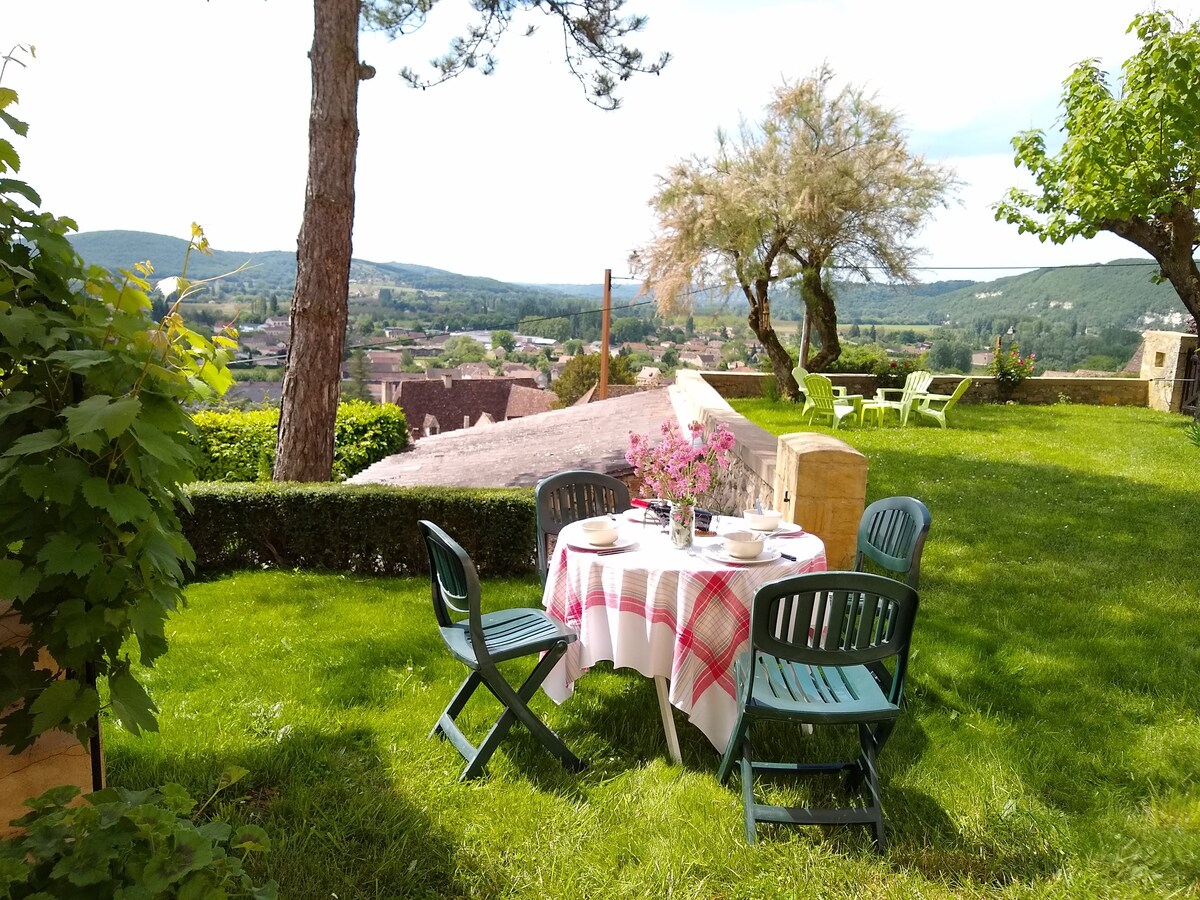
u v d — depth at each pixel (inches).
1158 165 376.8
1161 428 534.3
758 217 622.8
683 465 145.9
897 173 641.0
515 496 242.7
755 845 111.3
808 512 199.0
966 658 174.6
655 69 356.2
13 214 67.5
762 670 125.3
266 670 165.2
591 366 1413.6
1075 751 136.9
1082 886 103.7
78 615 68.3
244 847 75.0
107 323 70.2
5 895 63.8
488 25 354.9
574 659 143.8
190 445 77.5
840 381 714.2
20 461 65.9
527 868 106.3
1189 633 190.5
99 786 82.7
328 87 277.9
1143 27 366.9
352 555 248.8
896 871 107.7
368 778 124.6
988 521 295.6
